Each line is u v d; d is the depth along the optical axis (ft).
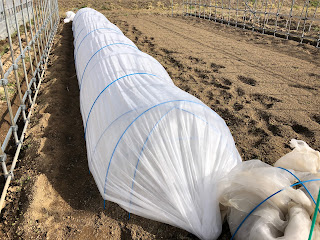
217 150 10.23
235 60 28.12
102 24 27.81
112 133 10.62
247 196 9.27
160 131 9.91
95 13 37.19
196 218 9.33
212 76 23.86
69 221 10.38
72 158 14.05
